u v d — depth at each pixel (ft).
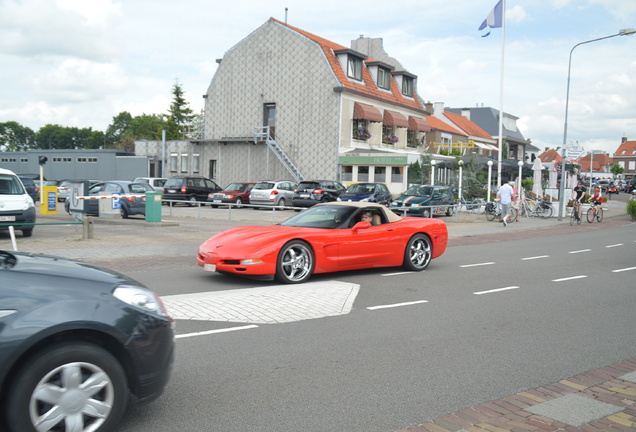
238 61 120.47
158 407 11.98
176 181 93.61
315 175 110.01
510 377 14.57
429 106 177.78
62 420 9.54
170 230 50.83
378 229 29.81
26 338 9.11
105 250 36.04
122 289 10.88
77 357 9.60
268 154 115.85
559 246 47.91
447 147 153.38
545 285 28.73
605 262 38.11
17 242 38.73
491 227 65.92
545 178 117.08
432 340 17.88
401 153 104.58
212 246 26.45
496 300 24.59
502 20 85.10
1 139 373.61
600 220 81.00
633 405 12.80
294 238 26.32
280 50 114.01
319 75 108.68
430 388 13.60
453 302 23.89
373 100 115.85
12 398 9.09
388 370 14.83
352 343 17.21
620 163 374.63
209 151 125.18
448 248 45.11
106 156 130.41
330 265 27.73
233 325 18.76
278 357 15.61
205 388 13.14
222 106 123.44
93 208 64.13
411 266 31.63
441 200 77.97
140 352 10.42
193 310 20.48
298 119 111.96
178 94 233.76
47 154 136.98
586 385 14.12
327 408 12.16
